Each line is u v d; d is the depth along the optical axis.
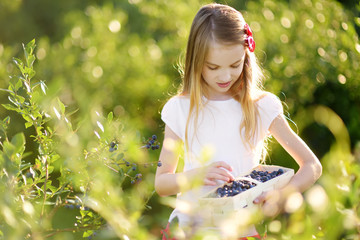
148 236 0.97
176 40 4.99
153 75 4.66
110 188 1.20
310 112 4.46
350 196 1.02
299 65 4.38
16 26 7.20
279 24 4.67
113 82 4.63
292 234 0.94
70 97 4.41
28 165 1.50
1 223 1.15
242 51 1.97
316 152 4.50
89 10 5.61
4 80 4.37
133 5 5.40
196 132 2.07
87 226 1.49
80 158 1.38
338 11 4.71
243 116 2.06
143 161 1.58
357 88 4.38
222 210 1.58
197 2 5.43
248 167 2.06
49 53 5.00
